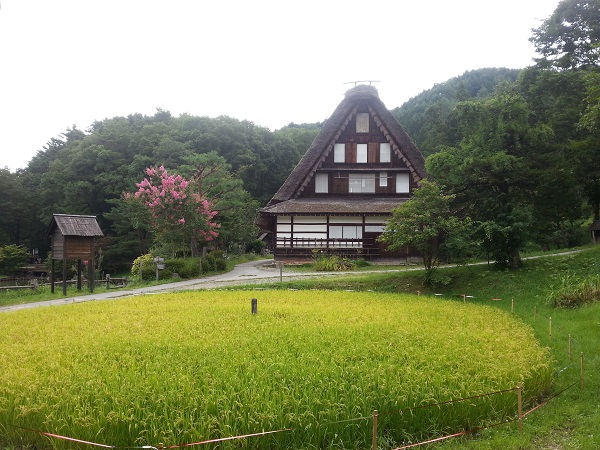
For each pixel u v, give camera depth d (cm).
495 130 2067
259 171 7269
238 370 758
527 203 2106
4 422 659
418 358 829
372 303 1553
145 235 5216
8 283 3744
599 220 3228
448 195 2052
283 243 3170
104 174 5775
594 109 1805
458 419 693
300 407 639
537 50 2852
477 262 2541
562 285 1692
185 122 7338
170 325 1152
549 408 773
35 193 6381
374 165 3259
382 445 642
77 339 1001
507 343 971
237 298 1692
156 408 625
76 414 623
